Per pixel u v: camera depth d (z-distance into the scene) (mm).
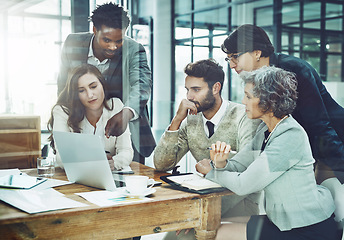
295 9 2334
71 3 2145
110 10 2250
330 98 2148
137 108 2238
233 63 2258
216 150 1782
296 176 1637
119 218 1229
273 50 2254
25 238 1096
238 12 2340
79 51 2199
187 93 1988
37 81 2137
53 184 1523
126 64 2248
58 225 1140
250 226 1609
